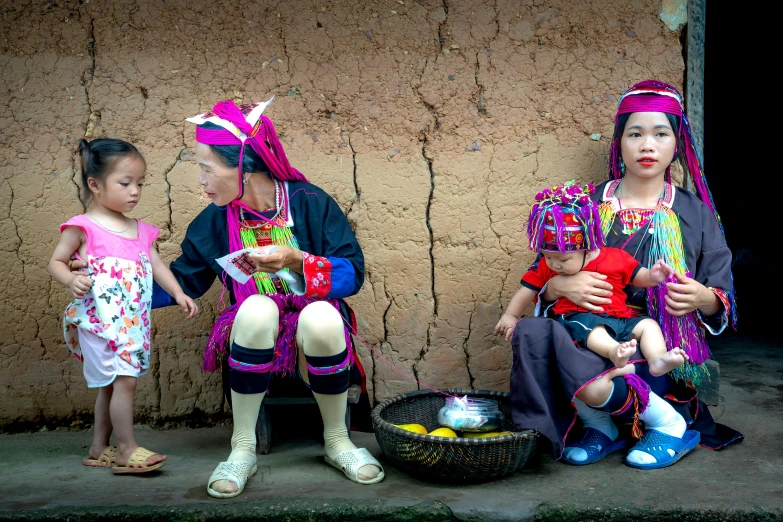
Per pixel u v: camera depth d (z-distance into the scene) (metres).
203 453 3.30
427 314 3.70
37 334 3.63
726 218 7.86
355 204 3.66
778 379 4.26
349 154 3.66
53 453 3.31
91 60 3.61
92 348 3.00
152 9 3.61
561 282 3.17
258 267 2.87
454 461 2.80
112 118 3.61
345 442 3.06
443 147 3.65
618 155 3.49
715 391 3.57
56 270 2.96
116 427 3.00
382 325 3.71
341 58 3.64
